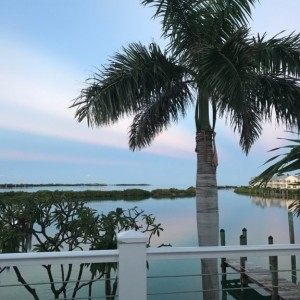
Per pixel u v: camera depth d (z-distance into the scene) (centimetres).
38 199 535
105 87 553
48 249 532
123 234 261
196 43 550
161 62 577
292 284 881
